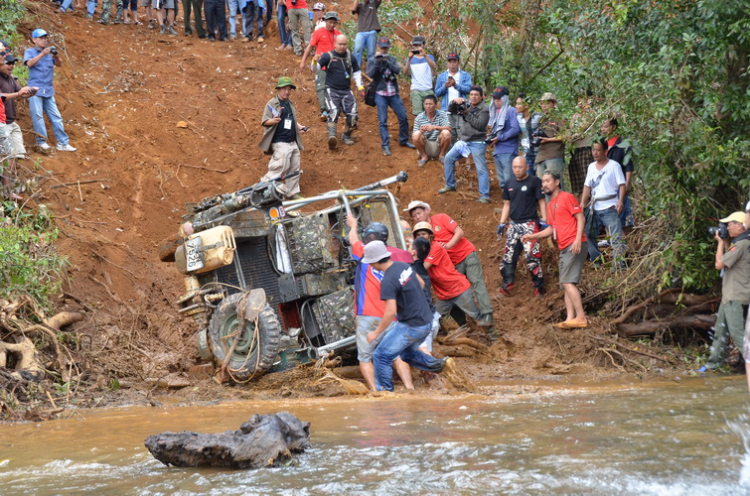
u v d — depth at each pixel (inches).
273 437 176.1
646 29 379.2
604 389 283.9
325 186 503.8
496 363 366.3
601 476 151.4
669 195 367.2
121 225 435.5
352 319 326.3
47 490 159.0
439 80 545.0
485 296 383.6
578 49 426.9
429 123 518.3
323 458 177.0
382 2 655.8
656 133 364.2
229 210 335.3
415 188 504.1
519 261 444.5
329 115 526.9
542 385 307.7
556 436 189.8
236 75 612.7
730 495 138.2
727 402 239.9
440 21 612.7
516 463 163.9
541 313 403.9
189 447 174.4
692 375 326.6
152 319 382.9
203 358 332.5
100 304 374.0
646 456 166.6
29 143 459.5
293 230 334.6
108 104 534.9
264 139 463.2
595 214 397.1
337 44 526.6
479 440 187.9
